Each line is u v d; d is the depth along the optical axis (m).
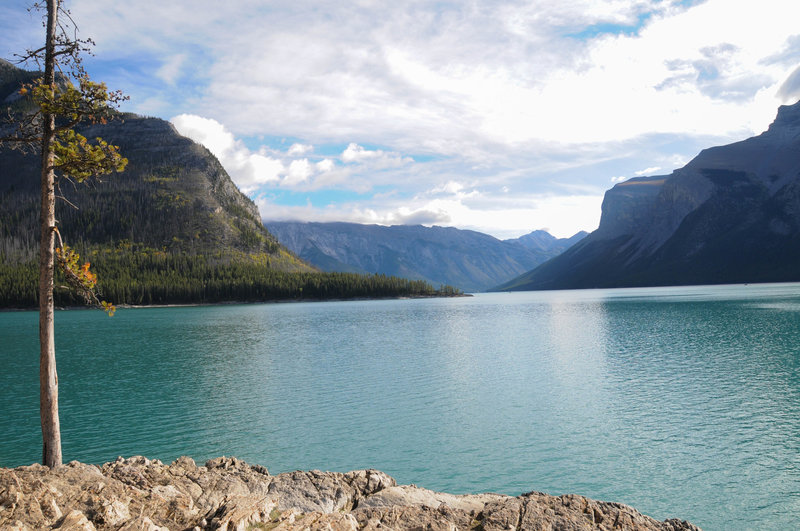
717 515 28.06
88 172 20.89
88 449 39.41
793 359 74.69
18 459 37.50
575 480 32.91
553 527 15.76
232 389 61.59
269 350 98.56
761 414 46.53
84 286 20.58
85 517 14.25
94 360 87.56
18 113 19.81
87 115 20.31
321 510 18.34
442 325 155.25
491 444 40.00
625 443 39.69
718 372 66.56
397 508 17.22
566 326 140.75
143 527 13.99
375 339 116.62
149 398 57.12
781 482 31.89
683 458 36.28
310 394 58.28
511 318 180.12
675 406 50.12
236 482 19.72
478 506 19.00
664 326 127.56
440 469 34.97
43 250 20.38
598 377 65.62
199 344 109.69
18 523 13.66
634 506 29.27
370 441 41.06
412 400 54.78
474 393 57.75
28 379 70.56
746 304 191.12
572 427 44.03
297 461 36.62
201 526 14.66
